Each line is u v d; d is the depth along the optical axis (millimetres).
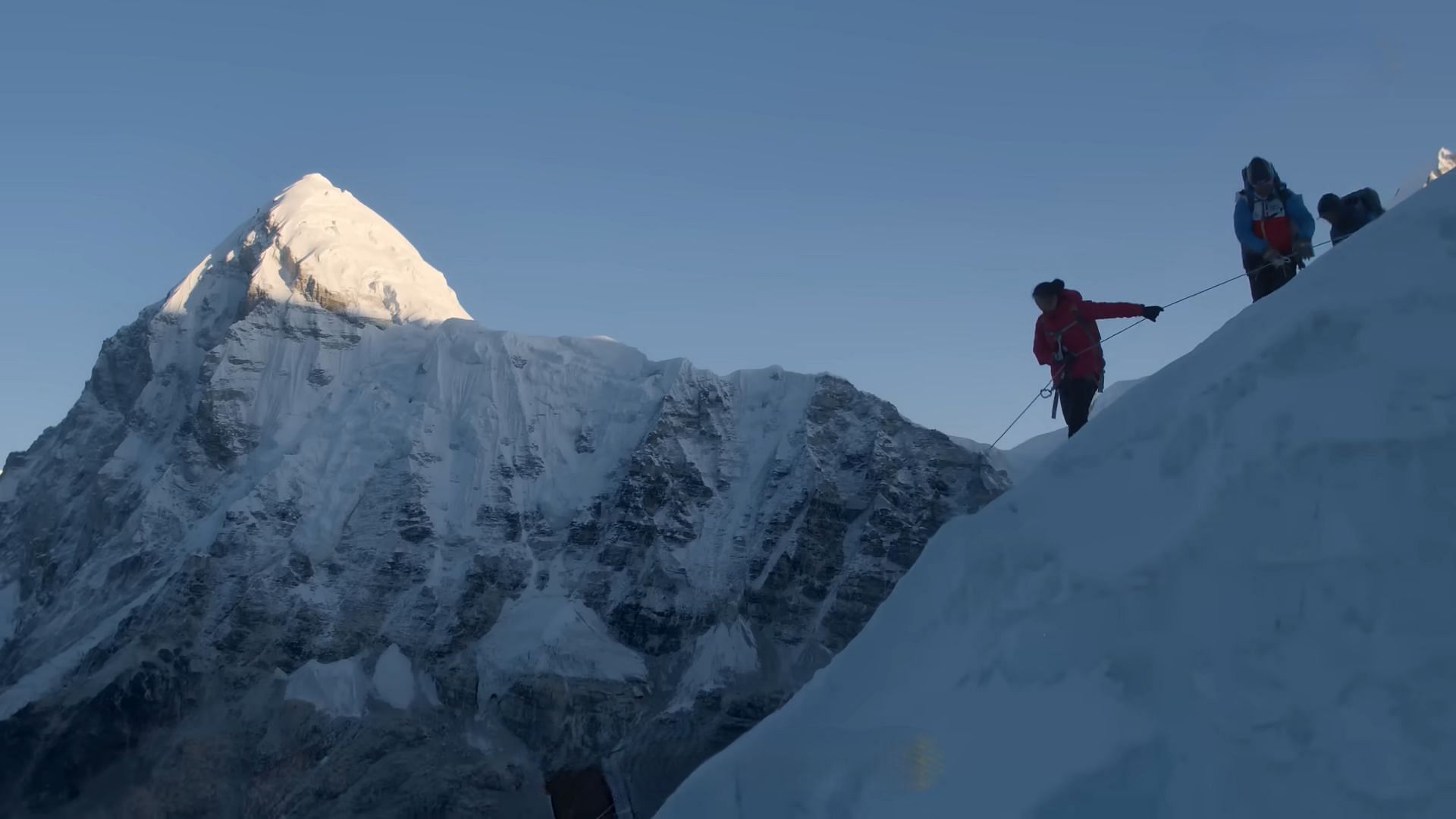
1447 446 7207
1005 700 7633
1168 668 7008
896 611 9711
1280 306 9141
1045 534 8711
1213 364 9070
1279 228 14414
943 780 7297
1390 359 7965
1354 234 9570
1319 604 6855
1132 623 7430
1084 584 7914
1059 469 9406
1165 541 7758
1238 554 7324
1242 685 6664
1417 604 6586
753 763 8352
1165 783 6449
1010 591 8594
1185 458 8430
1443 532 6844
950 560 9555
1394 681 6293
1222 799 6203
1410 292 8406
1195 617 7188
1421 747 5969
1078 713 7105
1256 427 8008
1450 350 7844
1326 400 7887
